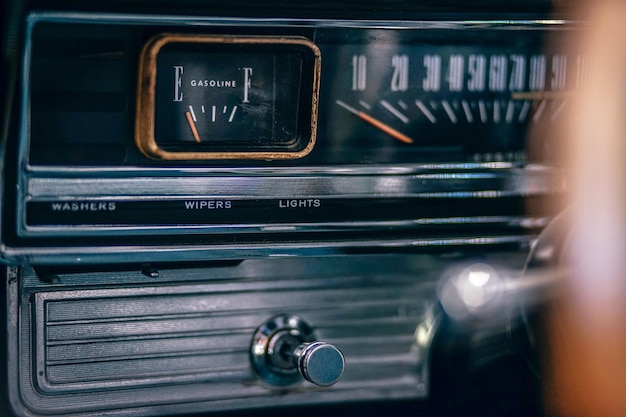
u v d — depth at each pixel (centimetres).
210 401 144
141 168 131
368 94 140
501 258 151
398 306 150
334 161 139
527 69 145
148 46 127
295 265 145
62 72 127
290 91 134
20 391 137
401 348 151
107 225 130
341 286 147
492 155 145
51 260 128
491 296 150
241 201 134
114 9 125
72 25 125
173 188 132
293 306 145
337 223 138
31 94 126
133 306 139
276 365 144
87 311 138
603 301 141
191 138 133
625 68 142
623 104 143
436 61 142
